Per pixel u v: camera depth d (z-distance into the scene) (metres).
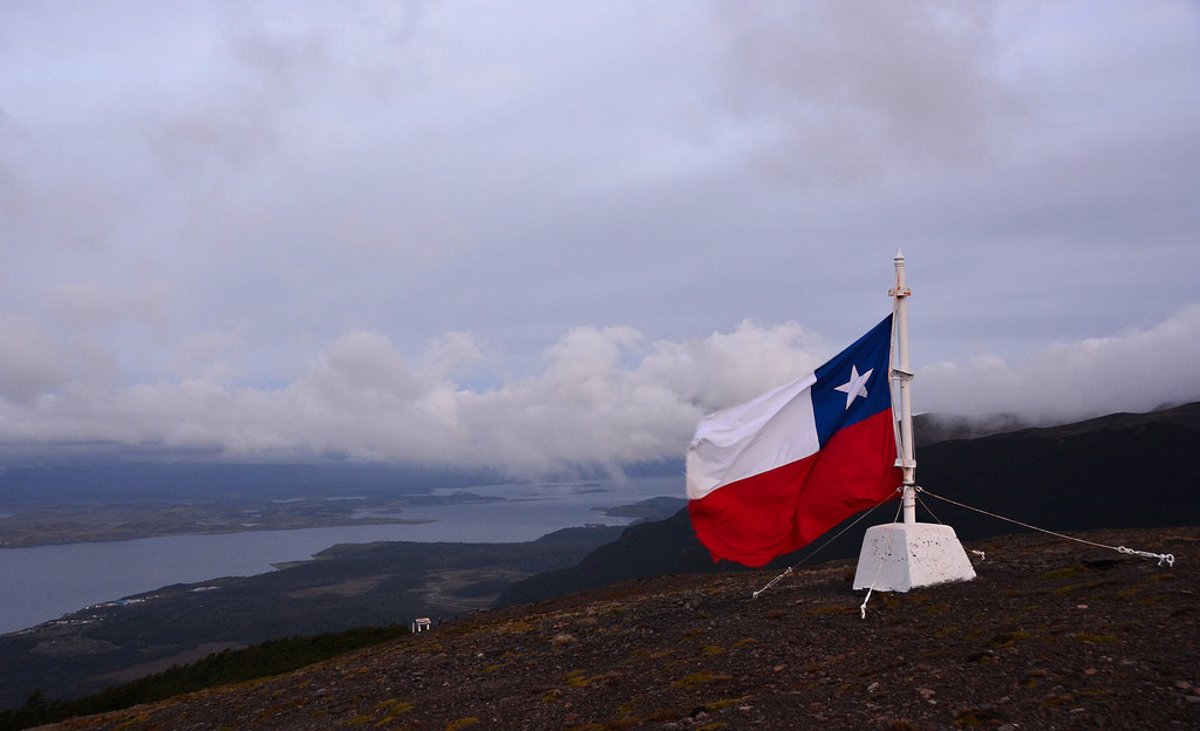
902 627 11.45
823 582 15.91
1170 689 7.77
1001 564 14.07
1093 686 8.12
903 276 13.30
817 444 13.10
